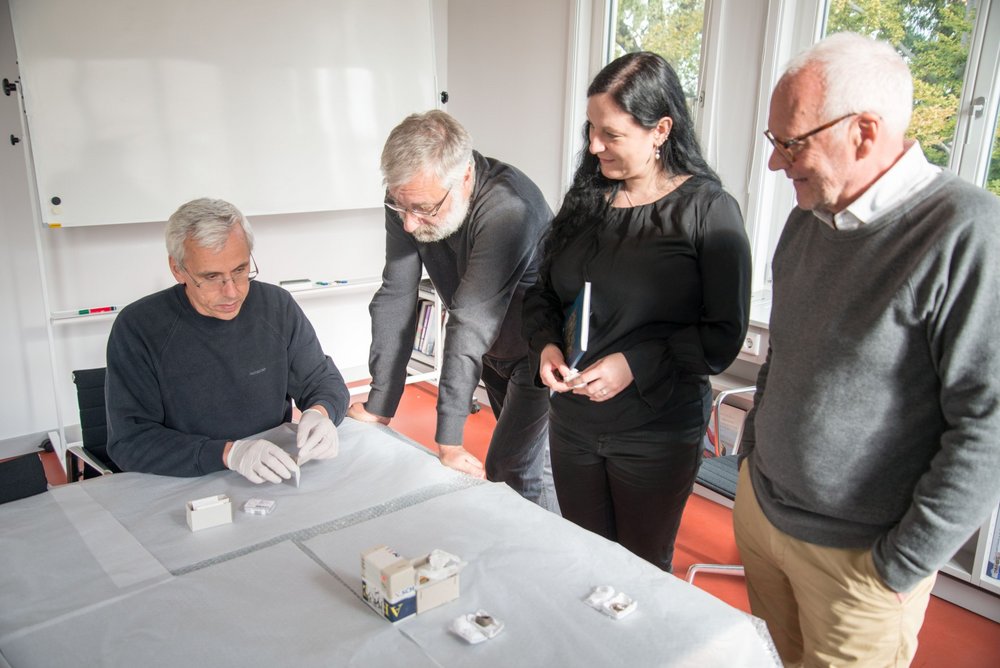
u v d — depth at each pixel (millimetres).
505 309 1578
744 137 2762
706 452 2488
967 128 2244
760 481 1239
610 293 1406
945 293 907
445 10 3863
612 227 1421
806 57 965
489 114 3756
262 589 982
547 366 1428
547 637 888
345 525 1168
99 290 3191
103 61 2807
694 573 2154
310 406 1592
